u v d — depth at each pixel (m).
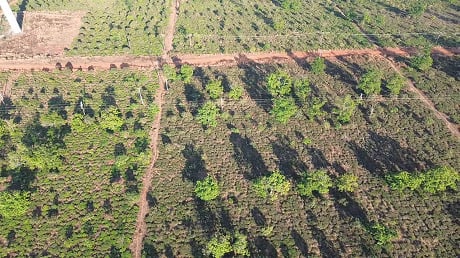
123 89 108.56
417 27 133.12
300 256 73.31
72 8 140.62
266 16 138.62
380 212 80.56
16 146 91.75
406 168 89.00
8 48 122.12
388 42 126.50
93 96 106.12
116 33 128.88
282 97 102.44
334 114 102.00
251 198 83.19
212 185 79.75
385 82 111.19
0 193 77.38
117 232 76.75
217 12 140.62
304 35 129.25
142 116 100.69
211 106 98.00
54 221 78.12
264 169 89.00
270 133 97.56
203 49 123.31
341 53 123.19
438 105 104.50
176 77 111.00
